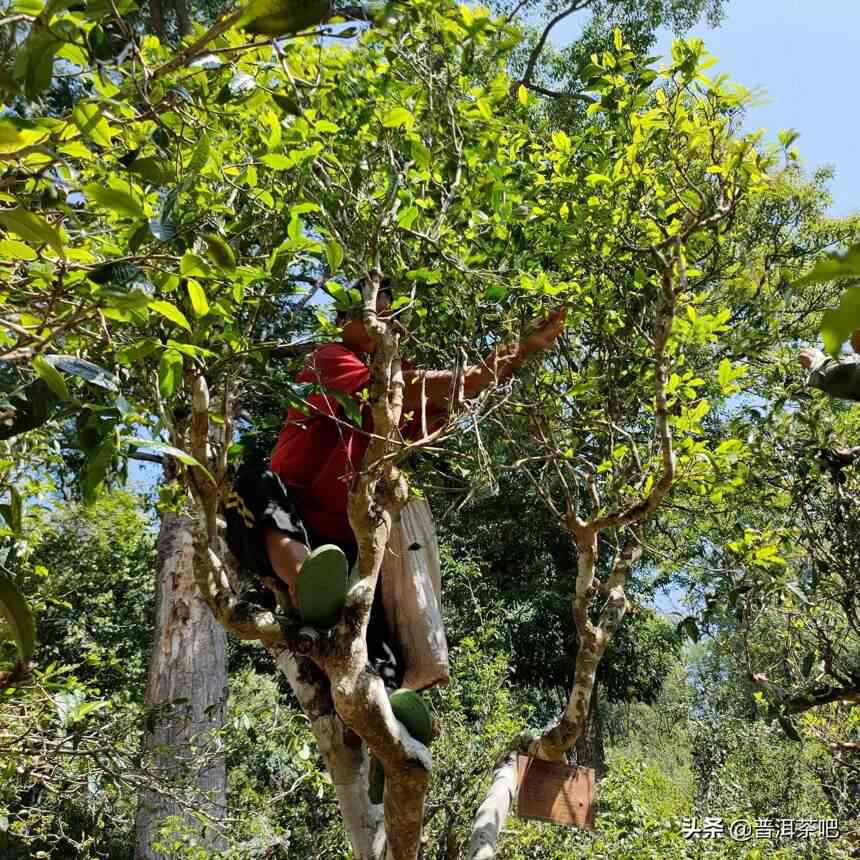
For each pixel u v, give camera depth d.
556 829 8.28
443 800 7.89
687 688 19.59
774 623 5.16
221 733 6.95
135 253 2.17
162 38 10.14
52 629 12.52
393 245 3.59
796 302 4.90
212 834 8.54
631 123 4.08
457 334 3.67
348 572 2.97
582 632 4.39
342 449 3.12
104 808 8.70
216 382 3.15
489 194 3.81
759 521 4.86
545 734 4.35
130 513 12.13
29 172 1.95
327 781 7.43
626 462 4.50
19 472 5.31
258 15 1.59
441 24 3.59
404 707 2.75
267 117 3.12
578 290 3.90
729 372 3.76
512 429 4.46
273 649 3.53
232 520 3.07
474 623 12.97
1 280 2.12
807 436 4.67
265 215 3.26
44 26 1.68
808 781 12.61
